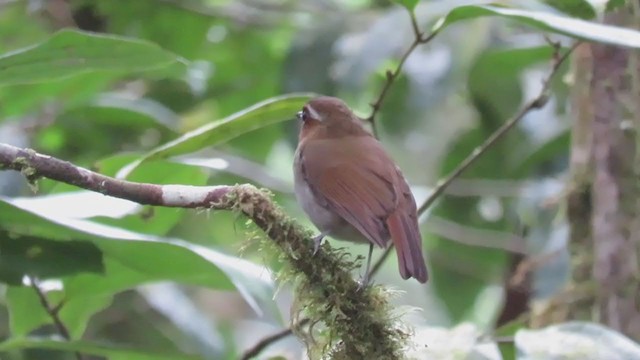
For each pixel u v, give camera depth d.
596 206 10.05
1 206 7.20
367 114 13.72
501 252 14.24
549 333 7.32
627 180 9.95
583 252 10.34
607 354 7.10
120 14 16.09
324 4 15.88
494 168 14.26
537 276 11.67
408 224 7.66
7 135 14.29
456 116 14.84
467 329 7.75
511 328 9.62
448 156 14.40
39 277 7.53
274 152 16.58
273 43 16.38
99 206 7.84
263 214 6.66
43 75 7.95
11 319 8.92
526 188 13.66
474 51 12.84
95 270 7.62
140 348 8.16
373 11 14.62
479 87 13.86
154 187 6.65
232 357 14.17
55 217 7.00
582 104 10.24
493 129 14.12
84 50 7.69
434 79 12.83
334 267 6.79
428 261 14.50
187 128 15.75
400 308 7.02
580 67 10.23
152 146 15.12
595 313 9.97
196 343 13.03
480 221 14.82
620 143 9.95
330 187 7.94
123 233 7.14
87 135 14.67
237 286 7.14
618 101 9.98
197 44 16.50
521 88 13.84
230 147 15.77
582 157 10.30
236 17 15.77
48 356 10.05
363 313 6.79
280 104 8.71
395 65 13.36
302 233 6.76
